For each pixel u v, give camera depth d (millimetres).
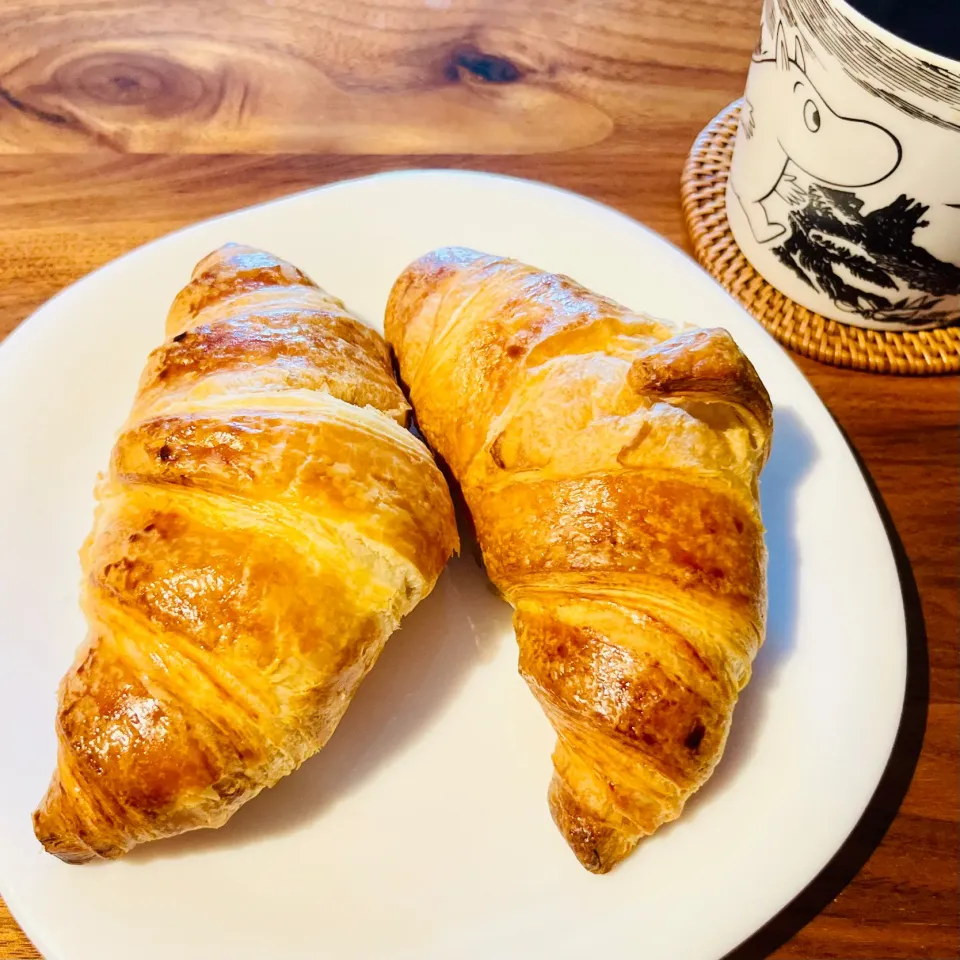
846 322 279
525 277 234
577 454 204
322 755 220
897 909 214
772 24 234
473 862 208
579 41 347
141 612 193
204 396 212
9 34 336
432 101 331
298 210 285
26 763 214
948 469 265
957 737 232
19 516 241
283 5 350
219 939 198
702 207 299
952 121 211
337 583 200
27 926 198
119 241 297
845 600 232
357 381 225
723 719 197
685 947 198
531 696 227
